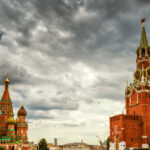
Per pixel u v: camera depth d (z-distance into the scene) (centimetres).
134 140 9969
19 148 13862
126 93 11738
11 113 14788
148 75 11169
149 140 10069
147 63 11412
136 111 10825
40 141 14662
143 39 11912
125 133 9900
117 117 10381
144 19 12231
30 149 15900
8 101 15188
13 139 13338
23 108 16125
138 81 11144
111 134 10688
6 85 15712
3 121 14625
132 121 10194
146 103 10538
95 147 17525
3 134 14238
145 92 10688
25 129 15688
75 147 17600
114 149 10231
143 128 10206
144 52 11656
